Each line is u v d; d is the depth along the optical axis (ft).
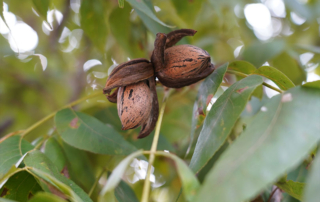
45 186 1.15
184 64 1.22
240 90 1.15
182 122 1.67
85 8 1.53
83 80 2.11
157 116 1.24
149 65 1.23
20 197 1.18
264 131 1.04
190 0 1.55
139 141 1.47
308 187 0.97
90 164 1.41
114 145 1.30
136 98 1.20
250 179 0.99
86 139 1.29
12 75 2.04
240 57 1.55
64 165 1.33
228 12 1.84
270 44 1.55
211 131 1.13
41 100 2.17
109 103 1.56
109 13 1.56
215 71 1.25
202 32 1.94
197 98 1.26
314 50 1.58
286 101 1.08
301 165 1.32
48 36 1.98
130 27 1.54
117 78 1.20
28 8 1.69
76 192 1.16
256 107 1.51
